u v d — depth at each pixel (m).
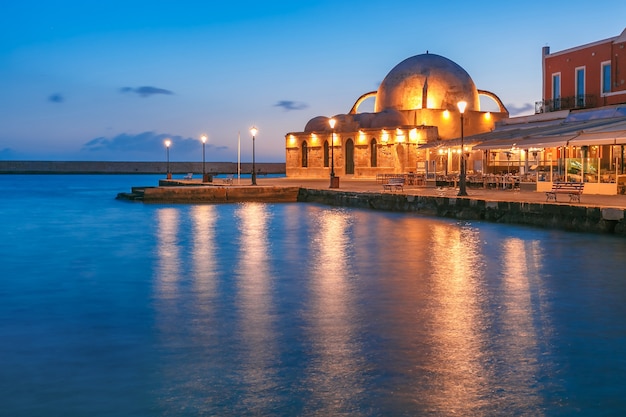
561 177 33.31
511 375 8.01
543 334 9.87
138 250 20.52
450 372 8.12
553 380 7.83
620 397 7.30
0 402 7.25
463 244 20.75
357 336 9.81
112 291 13.66
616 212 21.84
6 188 76.81
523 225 25.73
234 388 7.64
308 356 8.83
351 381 7.83
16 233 26.25
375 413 6.88
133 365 8.52
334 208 38.16
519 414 6.85
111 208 40.97
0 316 11.38
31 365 8.52
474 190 37.97
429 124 61.41
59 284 14.55
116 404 7.17
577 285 13.79
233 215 34.16
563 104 42.50
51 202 48.44
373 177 60.03
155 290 13.71
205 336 9.92
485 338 9.65
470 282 14.24
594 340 9.54
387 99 65.12
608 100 39.06
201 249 20.58
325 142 66.31
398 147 57.53
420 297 12.67
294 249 20.27
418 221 28.94
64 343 9.60
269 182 57.44
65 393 7.51
